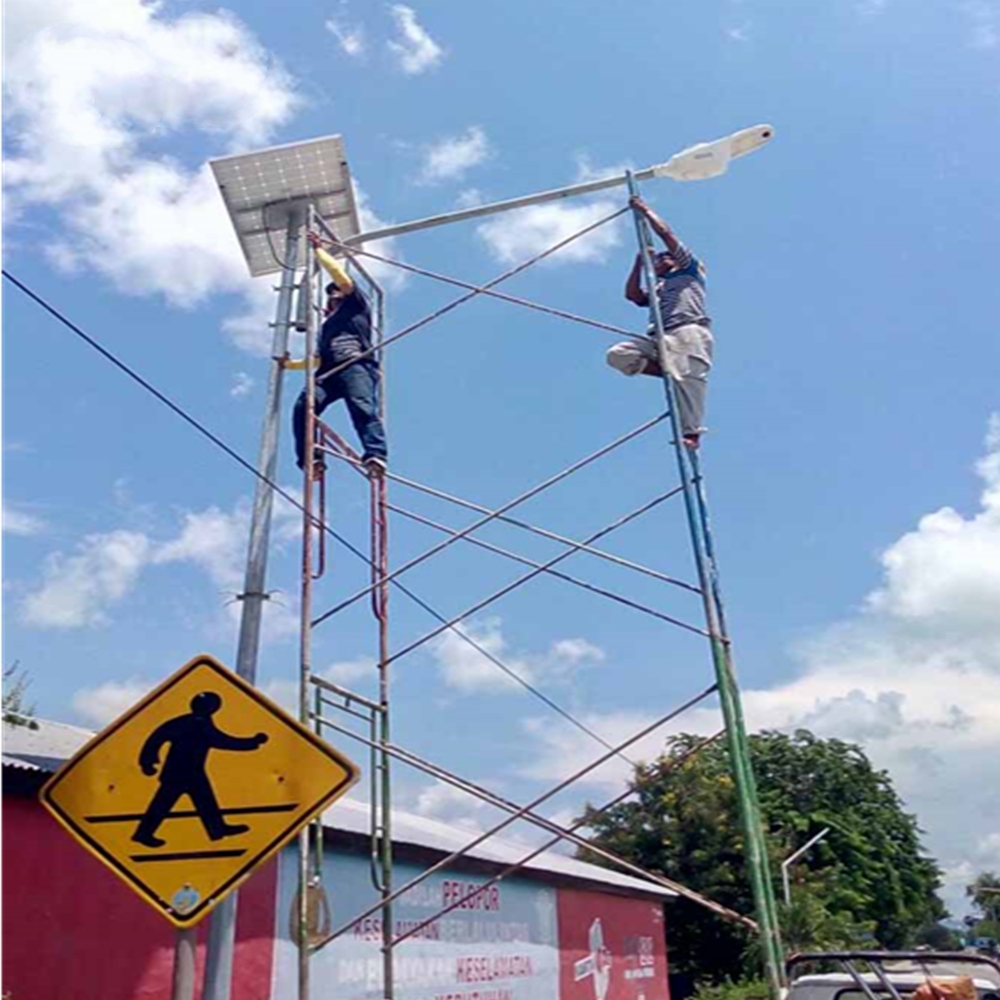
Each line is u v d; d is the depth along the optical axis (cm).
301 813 427
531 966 1484
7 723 941
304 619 759
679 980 3022
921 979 707
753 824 670
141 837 425
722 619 741
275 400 779
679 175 837
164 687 442
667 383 775
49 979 754
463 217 878
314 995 976
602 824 3155
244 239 906
